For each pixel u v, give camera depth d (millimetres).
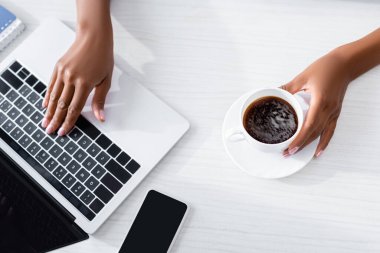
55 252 717
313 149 737
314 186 742
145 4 830
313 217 730
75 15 833
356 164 749
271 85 793
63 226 698
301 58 802
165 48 813
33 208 700
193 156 761
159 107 771
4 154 737
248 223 731
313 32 812
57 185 734
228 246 725
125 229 732
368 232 723
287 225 729
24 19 830
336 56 772
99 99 766
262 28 816
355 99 779
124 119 764
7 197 692
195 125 776
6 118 773
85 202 727
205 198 744
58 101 767
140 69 805
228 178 751
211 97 790
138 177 737
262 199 739
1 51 824
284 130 717
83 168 741
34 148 754
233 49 809
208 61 805
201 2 830
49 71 796
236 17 823
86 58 771
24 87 787
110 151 748
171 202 732
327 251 719
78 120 765
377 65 792
